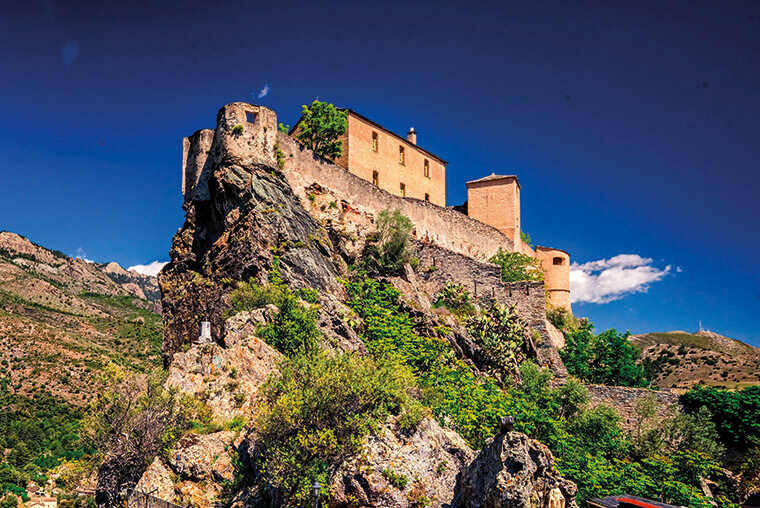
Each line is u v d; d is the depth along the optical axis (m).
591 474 30.05
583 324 62.09
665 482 34.47
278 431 20.08
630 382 50.91
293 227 34.47
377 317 32.97
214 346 26.44
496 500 17.88
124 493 21.23
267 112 36.91
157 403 23.45
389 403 21.19
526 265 61.44
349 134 46.41
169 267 37.62
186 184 39.16
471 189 65.75
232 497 20.48
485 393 31.17
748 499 35.75
